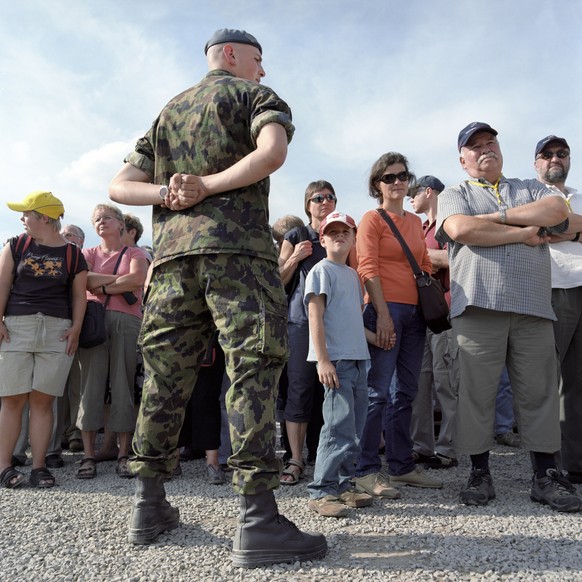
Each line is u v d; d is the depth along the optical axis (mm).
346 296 3064
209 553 2197
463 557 2133
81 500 3201
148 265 4570
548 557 2137
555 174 3852
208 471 3717
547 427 2992
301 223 5074
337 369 2955
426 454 4129
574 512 2789
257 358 2104
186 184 2129
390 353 3395
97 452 4816
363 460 3316
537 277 3127
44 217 3926
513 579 1926
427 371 4195
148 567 2049
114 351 4203
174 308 2258
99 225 4613
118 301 4305
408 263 3559
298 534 2119
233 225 2152
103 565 2084
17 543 2371
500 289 3084
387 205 3680
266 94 2166
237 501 3127
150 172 2514
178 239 2213
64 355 3818
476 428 3088
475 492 2971
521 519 2678
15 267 3846
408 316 3480
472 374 3127
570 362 3467
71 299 4000
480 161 3348
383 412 3549
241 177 2066
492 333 3127
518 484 3428
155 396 2285
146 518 2314
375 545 2311
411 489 3375
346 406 2918
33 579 1968
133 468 2336
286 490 3434
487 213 3268
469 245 3234
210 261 2148
